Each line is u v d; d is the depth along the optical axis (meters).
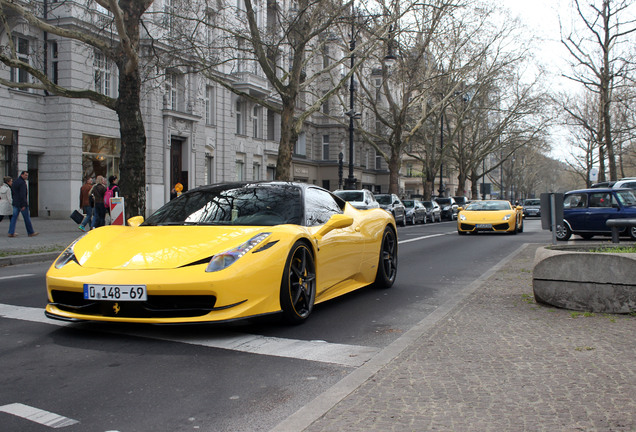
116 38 24.64
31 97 23.75
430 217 36.00
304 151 45.38
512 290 6.88
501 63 38.31
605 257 5.37
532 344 4.25
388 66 27.22
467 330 4.73
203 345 4.38
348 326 5.18
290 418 2.86
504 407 2.97
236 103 36.12
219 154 33.50
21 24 22.58
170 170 29.11
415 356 3.95
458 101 48.50
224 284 4.32
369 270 6.90
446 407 2.98
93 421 2.93
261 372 3.74
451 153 54.28
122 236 5.08
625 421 2.76
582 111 42.06
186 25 21.00
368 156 57.12
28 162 24.33
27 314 5.47
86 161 25.14
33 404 3.16
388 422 2.79
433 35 30.62
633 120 34.09
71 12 23.41
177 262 4.43
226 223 5.41
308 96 44.38
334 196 6.72
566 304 5.58
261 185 6.12
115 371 3.74
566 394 3.15
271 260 4.69
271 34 22.05
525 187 102.56
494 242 16.16
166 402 3.20
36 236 15.73
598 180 35.16
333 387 3.32
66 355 4.09
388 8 24.55
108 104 14.61
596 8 23.27
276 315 4.83
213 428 2.85
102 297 4.32
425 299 6.71
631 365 3.67
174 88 29.75
